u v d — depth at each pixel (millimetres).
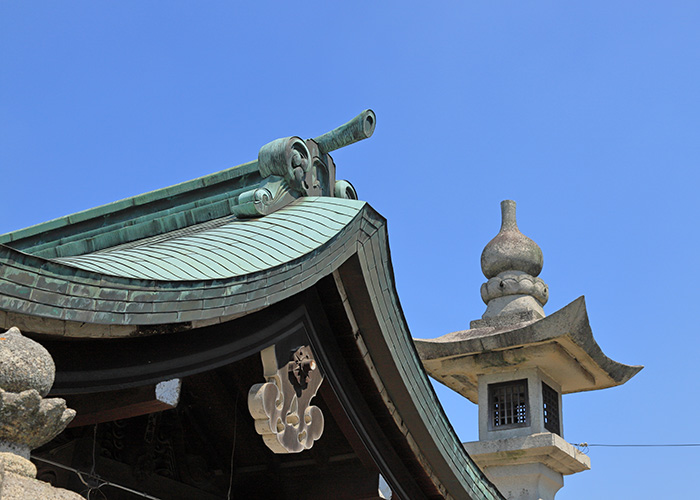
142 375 4840
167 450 7539
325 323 6465
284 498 7770
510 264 15125
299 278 5668
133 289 4402
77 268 4105
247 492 7945
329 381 6500
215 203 7984
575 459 13555
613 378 14359
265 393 5648
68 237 8898
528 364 13875
